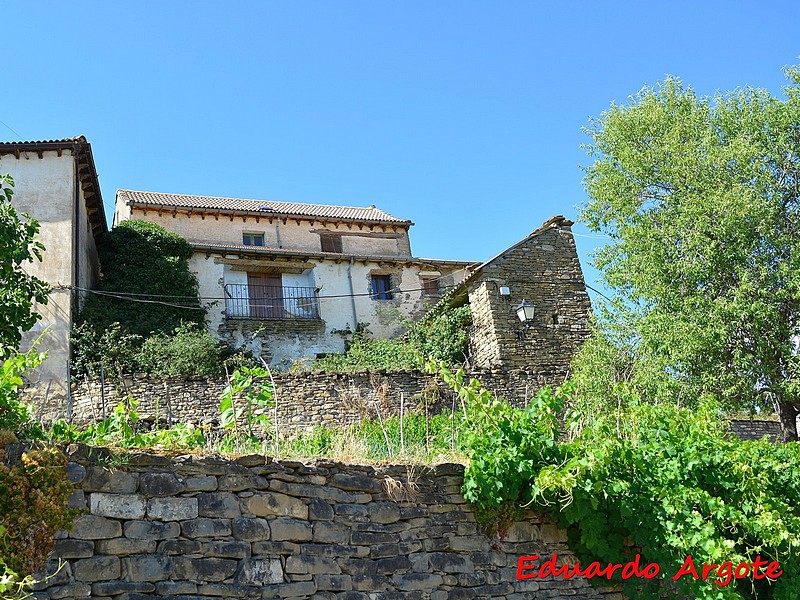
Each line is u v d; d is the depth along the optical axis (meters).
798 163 16.00
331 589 6.44
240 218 25.53
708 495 7.61
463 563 7.16
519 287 20.00
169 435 7.11
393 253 26.91
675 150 17.42
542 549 7.57
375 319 24.39
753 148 15.87
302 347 23.02
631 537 7.47
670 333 14.84
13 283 8.31
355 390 16.14
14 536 5.23
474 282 20.34
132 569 5.67
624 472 7.64
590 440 7.93
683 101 18.59
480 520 7.37
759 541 7.80
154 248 21.73
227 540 6.12
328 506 6.71
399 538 6.96
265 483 6.46
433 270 25.88
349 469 7.00
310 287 24.16
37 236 18.52
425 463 7.41
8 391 6.16
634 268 16.52
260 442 8.71
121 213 26.28
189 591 5.83
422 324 21.53
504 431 7.54
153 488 5.95
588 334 19.83
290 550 6.36
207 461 6.27
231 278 23.36
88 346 17.78
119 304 20.38
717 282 15.50
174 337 19.44
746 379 14.66
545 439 7.57
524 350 19.31
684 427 8.34
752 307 14.44
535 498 7.37
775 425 17.61
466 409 8.04
